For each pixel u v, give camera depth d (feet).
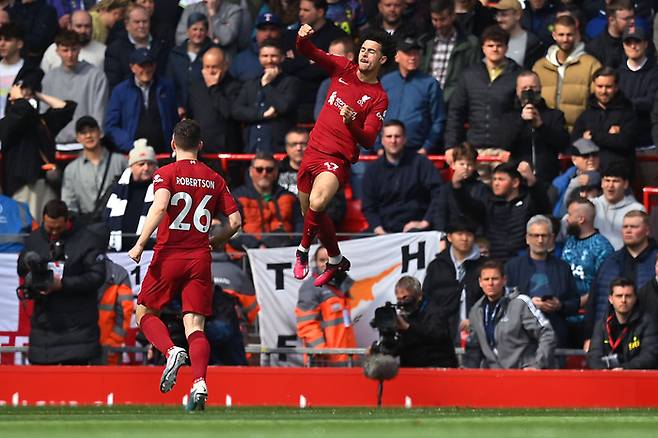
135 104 142.82
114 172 137.59
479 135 136.98
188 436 61.05
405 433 62.03
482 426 64.80
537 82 135.03
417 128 139.23
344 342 115.34
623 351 107.76
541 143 135.23
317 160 87.20
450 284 115.85
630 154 134.62
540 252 116.06
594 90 135.23
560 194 132.98
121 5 159.33
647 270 114.83
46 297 110.83
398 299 107.14
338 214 131.44
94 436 60.95
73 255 111.14
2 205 129.90
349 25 152.87
